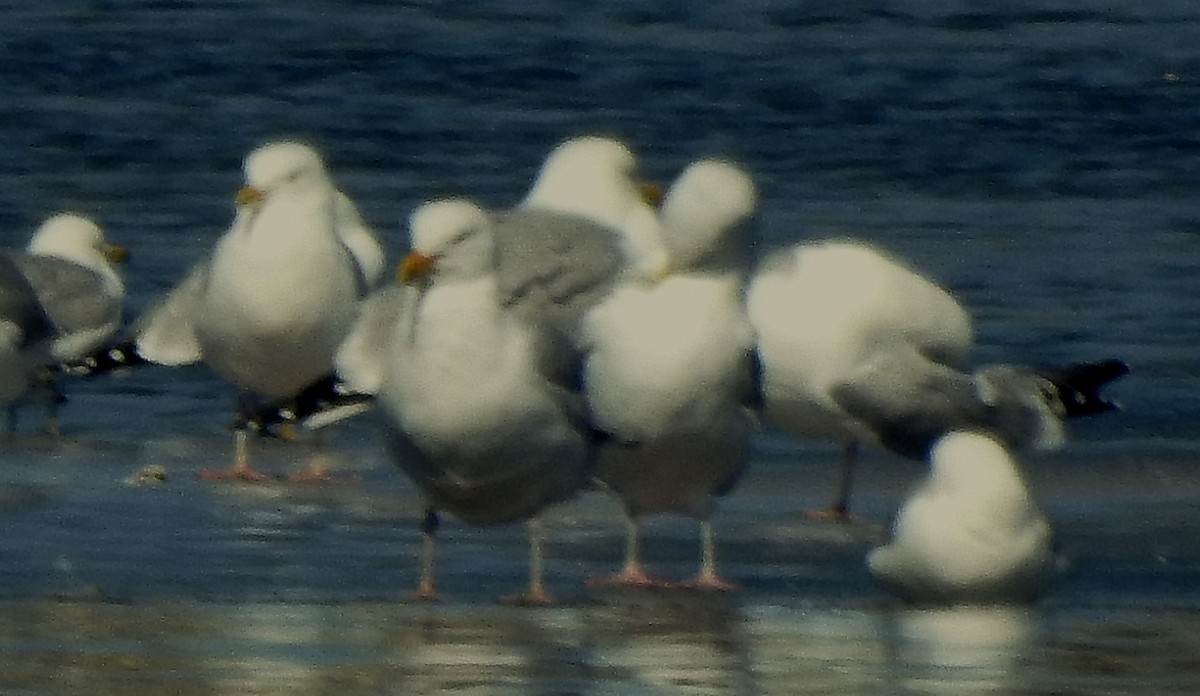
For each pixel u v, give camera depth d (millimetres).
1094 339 20922
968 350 16453
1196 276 23438
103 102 31547
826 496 16203
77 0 37250
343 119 30953
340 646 11695
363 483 16266
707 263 13781
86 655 11391
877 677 11305
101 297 19609
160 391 19562
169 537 14258
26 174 28047
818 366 15836
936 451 13227
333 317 17531
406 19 36812
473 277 12523
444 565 13820
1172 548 14430
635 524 13930
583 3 38250
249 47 34531
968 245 25078
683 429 13594
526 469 12727
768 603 13086
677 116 31562
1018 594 13016
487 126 30828
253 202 17594
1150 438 17641
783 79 33469
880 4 38750
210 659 11352
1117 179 28766
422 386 12477
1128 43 36312
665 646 11914
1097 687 11164
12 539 14047
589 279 16078
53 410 18156
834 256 16219
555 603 12930
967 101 32438
